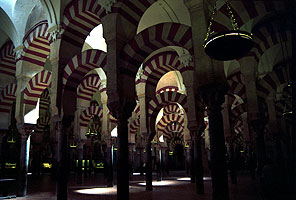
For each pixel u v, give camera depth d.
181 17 9.05
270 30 6.67
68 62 7.76
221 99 4.75
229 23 5.59
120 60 6.24
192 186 9.91
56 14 7.90
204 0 5.12
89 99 14.38
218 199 4.27
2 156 15.82
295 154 3.76
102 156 25.61
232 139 12.17
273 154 10.55
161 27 6.21
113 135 12.88
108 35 6.31
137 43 6.27
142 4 6.57
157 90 16.28
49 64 14.66
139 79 10.27
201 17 5.07
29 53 9.45
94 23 7.93
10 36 9.99
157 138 17.84
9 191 9.66
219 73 4.80
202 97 4.85
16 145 19.20
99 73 12.84
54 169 14.72
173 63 9.70
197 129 8.28
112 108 6.07
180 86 13.48
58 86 7.64
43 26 8.85
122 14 6.36
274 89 9.06
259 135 7.95
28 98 9.10
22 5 9.23
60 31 7.82
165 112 17.11
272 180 3.92
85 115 13.95
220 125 4.61
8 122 10.30
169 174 19.78
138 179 15.12
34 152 20.00
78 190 9.41
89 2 7.08
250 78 7.76
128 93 6.17
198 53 4.95
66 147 7.47
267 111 10.89
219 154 4.45
